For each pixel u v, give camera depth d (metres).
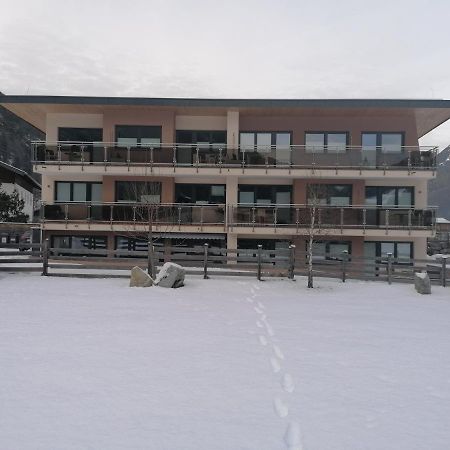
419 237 18.94
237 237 19.19
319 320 8.27
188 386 4.77
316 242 18.62
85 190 19.92
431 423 4.04
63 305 8.99
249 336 6.91
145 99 18.42
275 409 4.26
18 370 5.15
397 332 7.47
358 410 4.28
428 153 18.16
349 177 18.72
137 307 8.98
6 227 30.53
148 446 3.50
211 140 19.86
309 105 18.30
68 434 3.68
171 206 18.27
